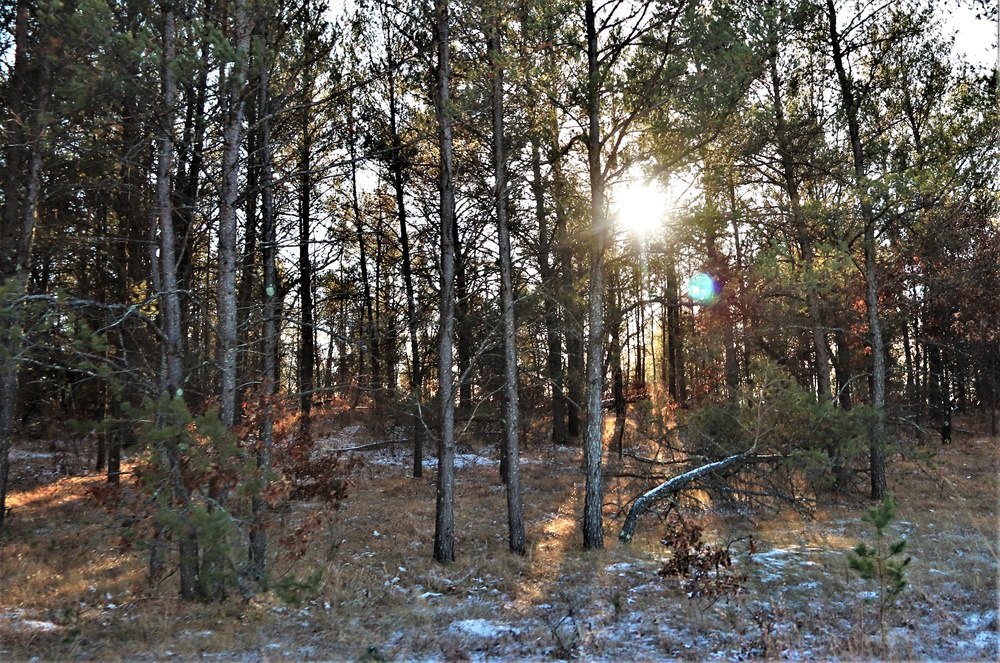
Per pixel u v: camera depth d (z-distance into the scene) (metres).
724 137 13.75
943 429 24.97
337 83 14.76
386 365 18.30
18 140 10.57
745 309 16.61
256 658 7.19
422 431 20.45
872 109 16.55
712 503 15.25
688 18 11.41
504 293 13.54
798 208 14.96
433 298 15.21
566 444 25.72
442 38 12.41
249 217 14.25
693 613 8.62
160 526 8.03
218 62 8.65
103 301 14.36
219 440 7.33
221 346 9.48
